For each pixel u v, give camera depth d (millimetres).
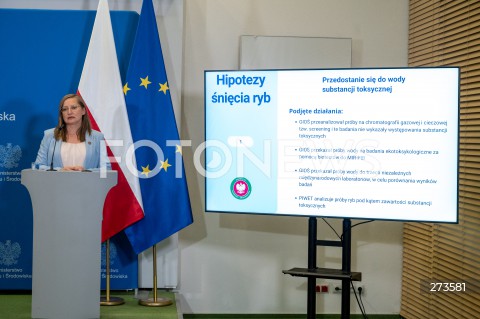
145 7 4676
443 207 3979
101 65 4551
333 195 4195
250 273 5113
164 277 4926
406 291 5078
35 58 4719
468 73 4242
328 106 4199
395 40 5188
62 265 3738
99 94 4543
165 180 4621
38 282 3752
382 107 4086
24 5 4805
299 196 4273
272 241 5117
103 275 4824
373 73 4094
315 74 4227
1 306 4363
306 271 4133
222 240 5098
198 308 5086
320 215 4227
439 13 4617
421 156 4012
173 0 4930
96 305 3811
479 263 4004
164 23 4930
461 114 4348
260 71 4348
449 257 4418
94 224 3795
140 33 4664
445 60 4559
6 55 4699
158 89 4652
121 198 4535
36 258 3754
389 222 5176
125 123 4543
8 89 4703
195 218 5086
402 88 4043
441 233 4539
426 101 4000
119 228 4543
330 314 5105
